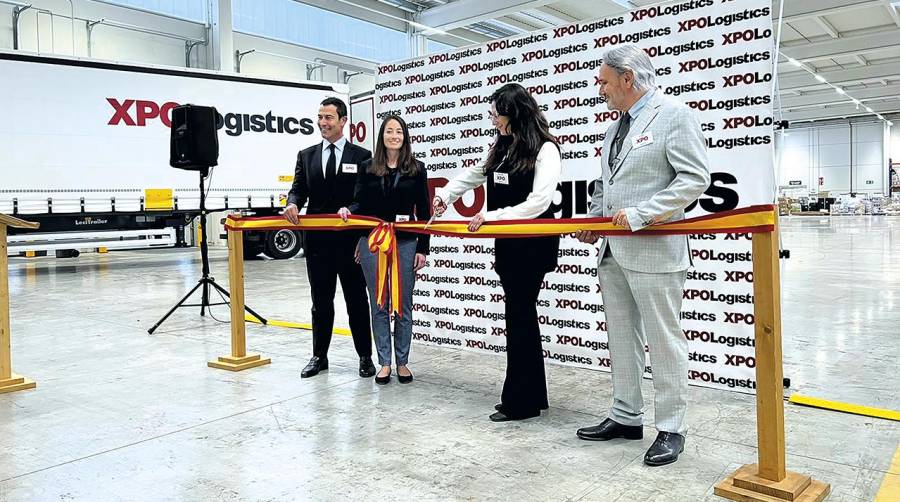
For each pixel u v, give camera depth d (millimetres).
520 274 2938
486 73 4293
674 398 2516
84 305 6949
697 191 2338
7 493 2305
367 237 3678
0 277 3682
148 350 4727
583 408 3209
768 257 2152
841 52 17547
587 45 3834
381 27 17672
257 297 7590
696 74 3449
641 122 2486
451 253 4551
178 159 5727
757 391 2201
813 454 2533
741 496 2150
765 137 3275
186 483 2373
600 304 3887
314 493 2268
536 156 2916
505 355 4352
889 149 32844
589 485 2295
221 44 14078
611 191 2576
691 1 3439
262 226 4055
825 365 3930
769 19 3234
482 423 3006
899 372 3742
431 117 4609
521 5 13602
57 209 9531
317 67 16266
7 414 3246
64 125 9508
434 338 4715
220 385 3744
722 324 3451
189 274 10195
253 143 11180
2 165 9133
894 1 14727
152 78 10180
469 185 3293
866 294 6746
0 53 9016
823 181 34531
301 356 4504
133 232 11000
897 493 2184
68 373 4066
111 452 2699
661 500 2166
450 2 15328
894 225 20469
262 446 2742
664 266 2441
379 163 3648
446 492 2256
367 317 3924
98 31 13062
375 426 2979
